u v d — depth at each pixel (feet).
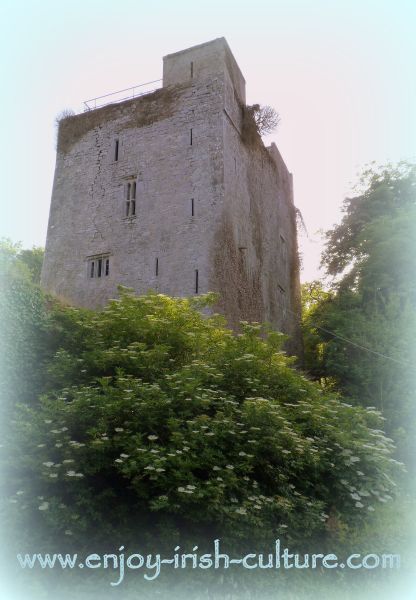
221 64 73.92
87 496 22.52
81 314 36.86
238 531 22.48
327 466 28.04
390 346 69.36
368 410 34.40
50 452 21.99
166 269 67.51
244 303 71.87
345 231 95.55
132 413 24.06
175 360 32.76
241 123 79.30
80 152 81.35
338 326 79.41
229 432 24.07
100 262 74.08
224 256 65.92
